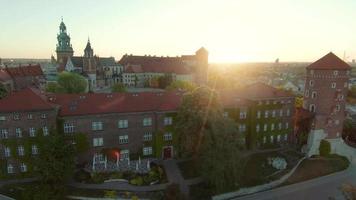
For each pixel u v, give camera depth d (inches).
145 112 2503.7
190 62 7637.8
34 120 2178.9
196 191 2095.2
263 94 2994.6
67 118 2294.5
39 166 1956.2
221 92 2992.1
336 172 2655.0
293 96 3097.9
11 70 5275.6
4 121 2113.7
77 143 2340.1
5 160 2159.2
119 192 2023.9
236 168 2134.6
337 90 2977.4
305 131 3063.5
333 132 3065.9
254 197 2172.7
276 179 2379.4
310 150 2940.5
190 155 2534.5
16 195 1975.9
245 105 2881.4
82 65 6978.4
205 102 2213.3
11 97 2202.3
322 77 2977.4
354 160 2972.4
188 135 2183.8
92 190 2037.4
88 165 2332.7
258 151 2901.1
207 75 7421.3
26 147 2188.7
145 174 2235.5
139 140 2541.8
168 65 7308.1
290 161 2755.9
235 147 2129.7
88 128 2365.9
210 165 2068.2
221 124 2139.5
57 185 1953.7
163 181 2190.0
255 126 2920.8
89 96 2513.5
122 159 2459.4
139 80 7283.5
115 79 7470.5
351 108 5251.0
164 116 2541.8
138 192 2034.9
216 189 2127.2
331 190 2301.9
